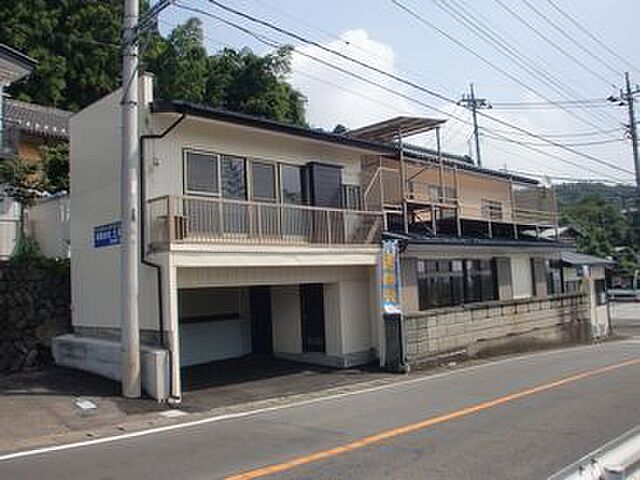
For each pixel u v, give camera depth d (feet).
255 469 22.50
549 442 25.25
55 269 53.21
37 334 50.72
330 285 54.90
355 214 56.59
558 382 41.83
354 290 55.77
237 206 48.75
